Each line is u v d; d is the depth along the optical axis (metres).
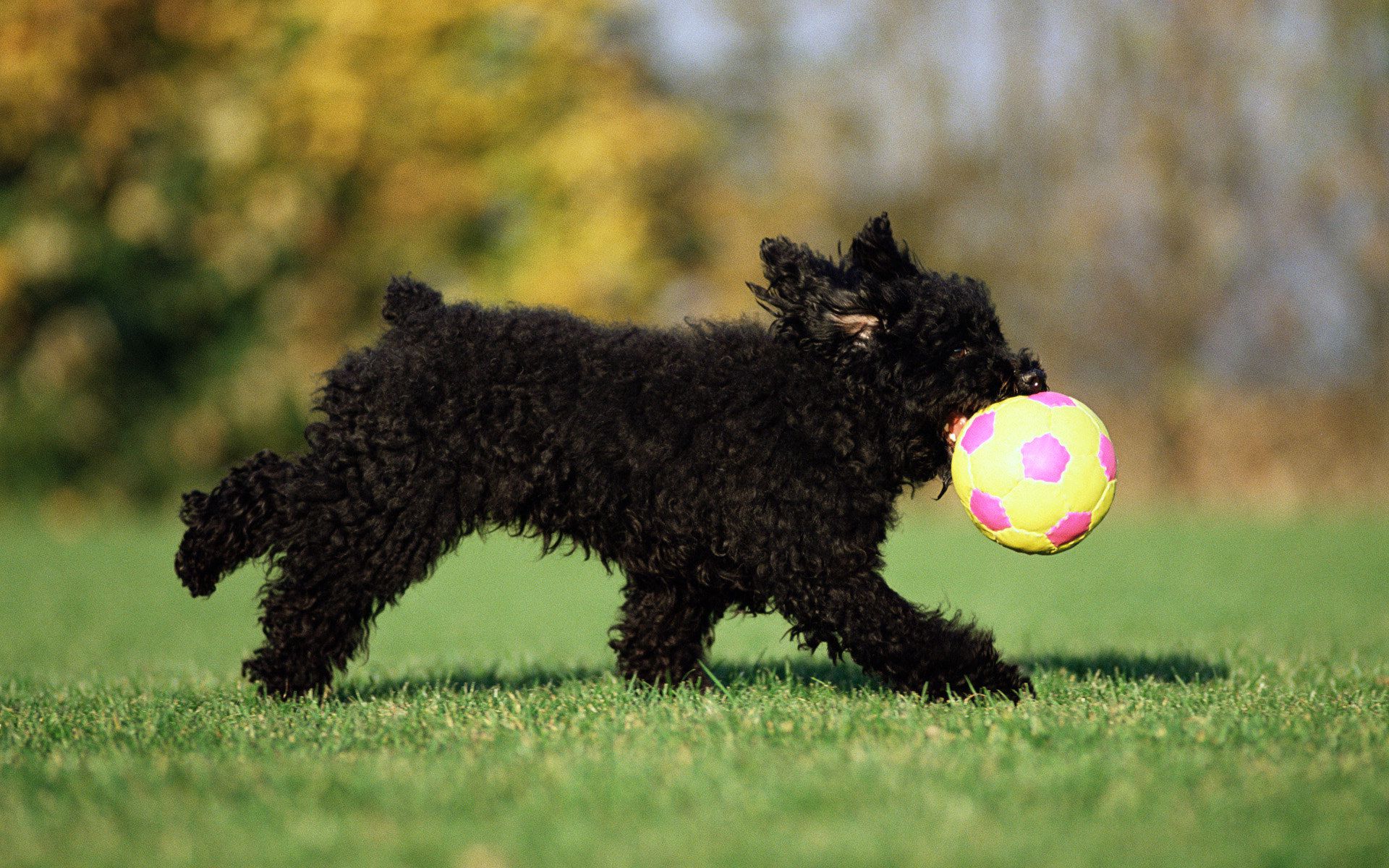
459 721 6.03
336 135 31.05
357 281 33.25
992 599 14.77
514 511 6.72
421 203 32.06
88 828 4.17
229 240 31.48
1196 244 32.56
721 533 6.61
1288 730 5.55
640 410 6.56
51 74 29.84
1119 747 5.17
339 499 6.70
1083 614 13.20
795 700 6.45
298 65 31.27
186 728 5.98
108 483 32.94
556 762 4.90
